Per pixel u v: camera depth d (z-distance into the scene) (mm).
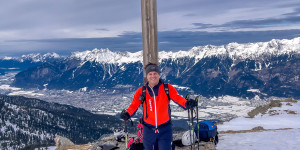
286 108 37750
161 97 4695
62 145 9141
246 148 7707
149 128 4742
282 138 8977
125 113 4793
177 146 6934
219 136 10023
